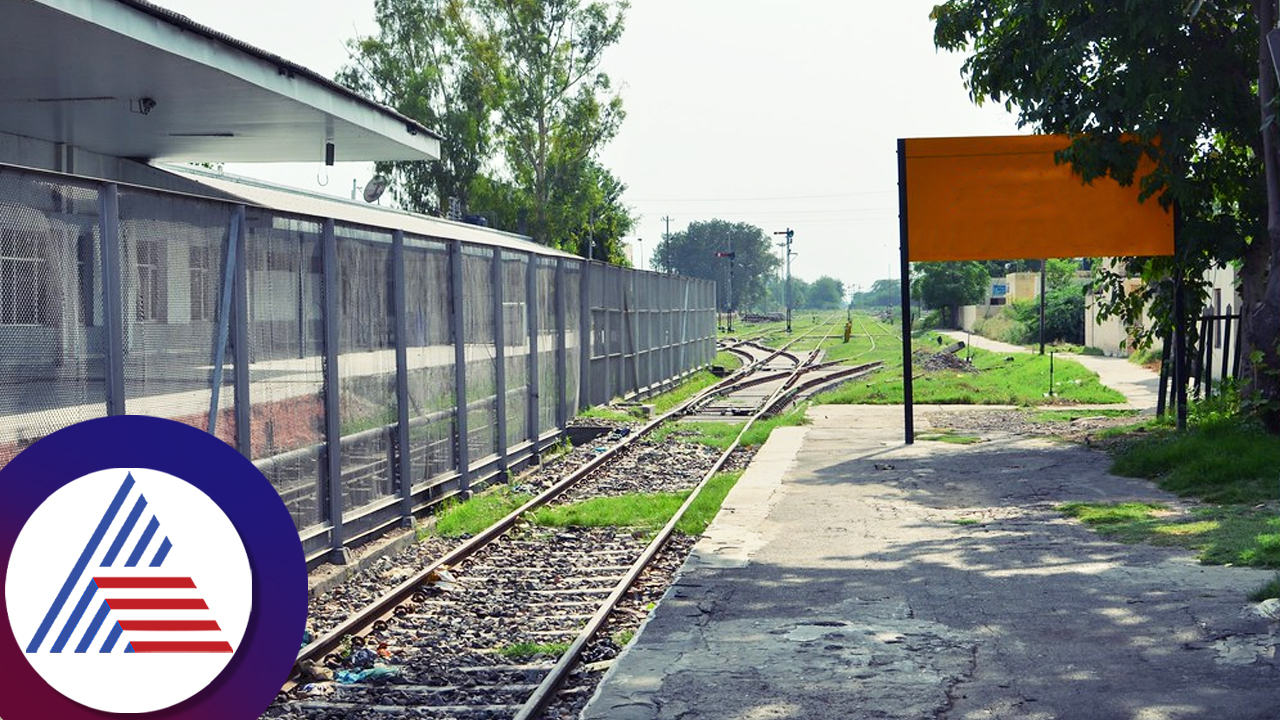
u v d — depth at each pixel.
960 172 20.41
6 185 7.42
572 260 24.47
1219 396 20.27
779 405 31.98
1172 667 7.30
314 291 11.47
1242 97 18.38
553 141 65.06
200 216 9.48
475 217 34.00
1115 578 9.75
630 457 20.72
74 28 13.78
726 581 10.16
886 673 7.43
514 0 64.06
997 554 10.99
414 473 14.25
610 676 7.51
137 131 21.53
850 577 10.22
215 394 9.61
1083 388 32.56
